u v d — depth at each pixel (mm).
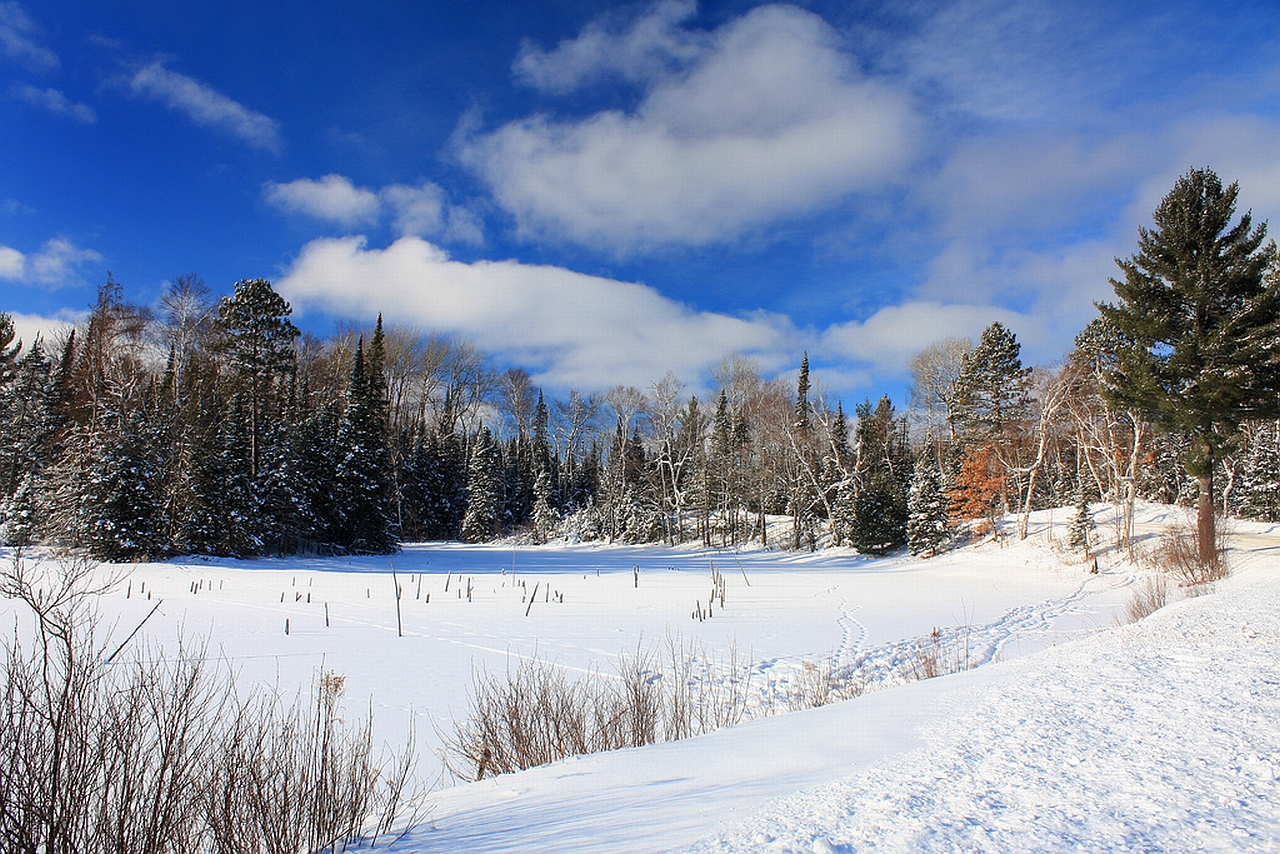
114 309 36375
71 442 30625
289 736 4457
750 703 8625
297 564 32219
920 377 48000
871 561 36969
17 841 2848
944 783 3014
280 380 45531
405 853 3027
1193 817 2447
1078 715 4203
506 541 58312
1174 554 23391
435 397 67125
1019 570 29359
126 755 3232
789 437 46344
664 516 55750
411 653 11828
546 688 6914
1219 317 21859
